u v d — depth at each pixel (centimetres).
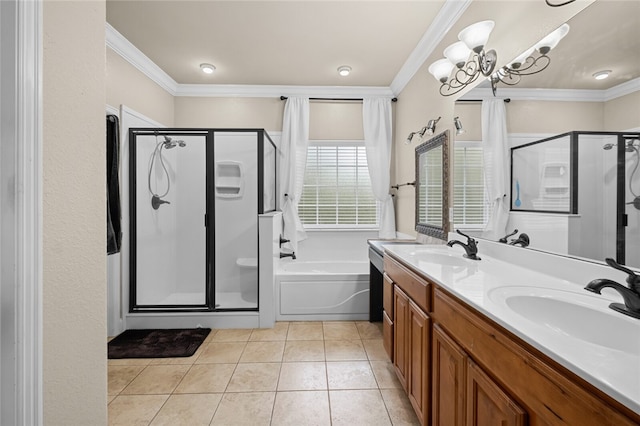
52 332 65
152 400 179
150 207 306
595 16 116
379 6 221
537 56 144
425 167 271
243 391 187
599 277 112
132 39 267
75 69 71
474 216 196
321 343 249
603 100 111
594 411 57
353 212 383
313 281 296
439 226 244
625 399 50
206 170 297
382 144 363
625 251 103
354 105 377
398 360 181
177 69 325
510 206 163
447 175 227
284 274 296
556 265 131
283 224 364
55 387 66
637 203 99
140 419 163
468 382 104
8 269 55
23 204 56
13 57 54
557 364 67
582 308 94
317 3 218
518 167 156
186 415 166
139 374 205
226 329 278
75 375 71
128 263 282
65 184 68
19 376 56
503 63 170
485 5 187
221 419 163
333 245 381
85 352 74
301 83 359
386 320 208
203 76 343
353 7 222
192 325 279
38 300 59
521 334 75
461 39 162
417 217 288
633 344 81
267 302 281
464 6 208
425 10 225
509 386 83
